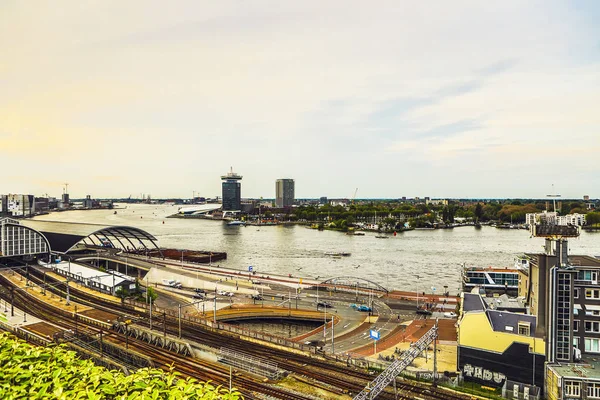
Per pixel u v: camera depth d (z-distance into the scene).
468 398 74.88
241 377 81.31
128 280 163.50
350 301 157.50
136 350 94.56
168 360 89.38
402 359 77.75
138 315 124.19
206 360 90.19
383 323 131.00
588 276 82.19
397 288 193.88
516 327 81.44
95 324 114.00
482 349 82.56
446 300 160.62
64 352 35.16
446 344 109.81
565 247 78.12
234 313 134.62
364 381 80.75
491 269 169.50
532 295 90.50
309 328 131.75
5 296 141.25
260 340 103.94
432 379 84.06
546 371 76.12
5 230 191.75
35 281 166.25
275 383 79.12
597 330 79.44
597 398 68.75
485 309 89.94
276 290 173.62
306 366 87.69
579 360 77.50
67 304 134.12
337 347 108.75
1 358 30.48
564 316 76.88
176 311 134.12
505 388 78.62
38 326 110.62
